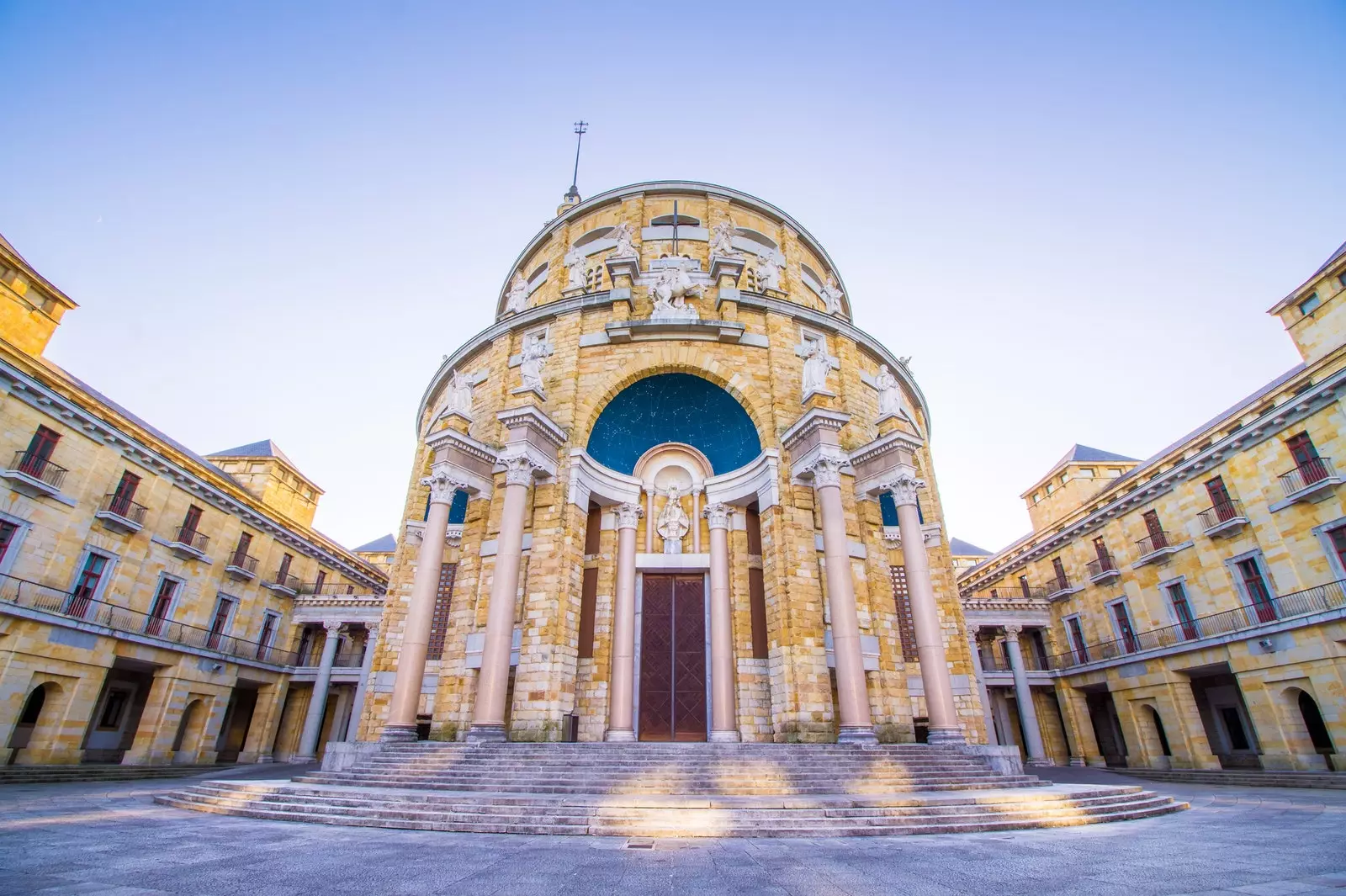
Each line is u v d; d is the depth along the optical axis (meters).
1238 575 24.00
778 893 5.24
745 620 19.33
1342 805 12.62
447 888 5.38
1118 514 29.78
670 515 21.31
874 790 11.93
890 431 19.03
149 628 26.03
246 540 32.06
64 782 19.41
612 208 27.36
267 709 32.50
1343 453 20.42
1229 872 5.90
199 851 6.98
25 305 23.52
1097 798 10.89
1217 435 24.84
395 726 15.14
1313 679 20.83
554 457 19.00
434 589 16.95
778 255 27.11
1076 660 32.22
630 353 21.12
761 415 20.12
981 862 6.63
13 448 21.22
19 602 20.97
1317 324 23.28
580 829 8.48
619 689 18.08
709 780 11.56
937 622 16.30
